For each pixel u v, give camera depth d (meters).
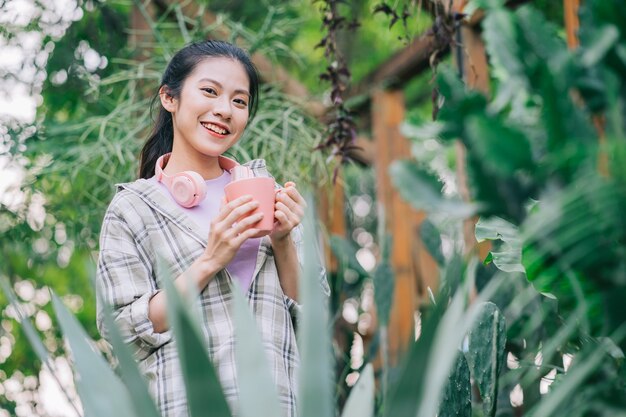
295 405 1.43
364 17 5.03
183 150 1.59
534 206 1.07
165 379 1.40
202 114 1.55
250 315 0.85
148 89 3.26
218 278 1.45
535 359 1.63
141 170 1.79
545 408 0.91
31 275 3.88
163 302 1.40
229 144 1.57
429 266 3.93
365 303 3.92
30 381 3.65
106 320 0.82
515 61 1.10
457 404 1.46
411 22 4.12
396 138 4.00
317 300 0.83
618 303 1.07
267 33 3.26
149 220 1.50
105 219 1.52
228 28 3.42
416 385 0.71
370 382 0.90
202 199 1.51
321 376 0.80
